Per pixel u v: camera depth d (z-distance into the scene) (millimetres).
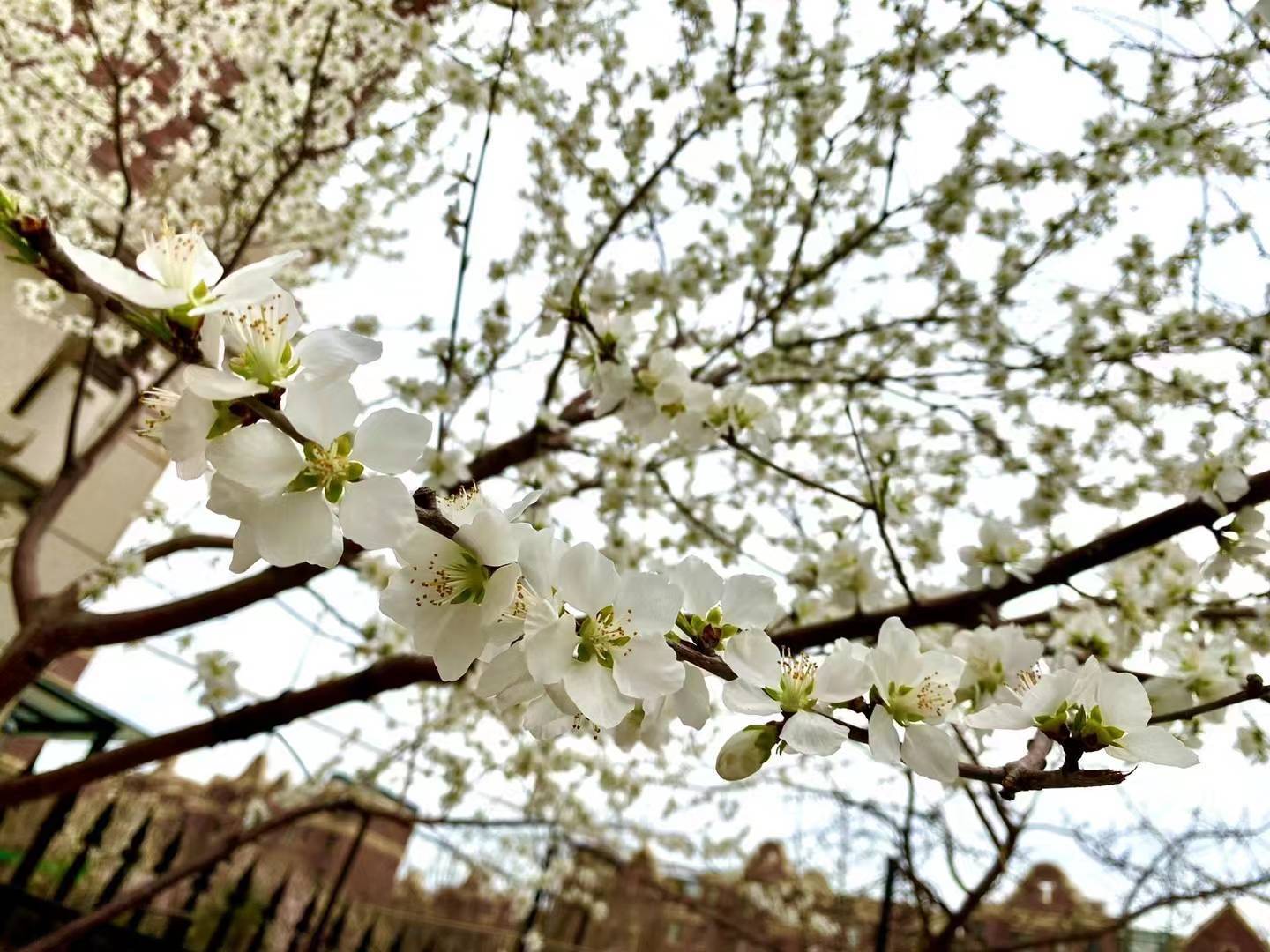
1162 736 1125
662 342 3875
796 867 6961
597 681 1066
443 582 1064
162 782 11047
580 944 7277
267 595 3262
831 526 2830
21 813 6566
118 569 3740
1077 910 6414
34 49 4676
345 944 7273
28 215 823
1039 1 3221
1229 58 2914
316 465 968
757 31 3584
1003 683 1740
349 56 4738
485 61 3348
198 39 4992
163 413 1059
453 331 3039
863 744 1164
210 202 5621
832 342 4137
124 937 3600
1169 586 2400
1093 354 3566
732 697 1162
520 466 3801
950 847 5715
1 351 5004
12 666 3213
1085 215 3674
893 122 3672
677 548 4082
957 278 4035
